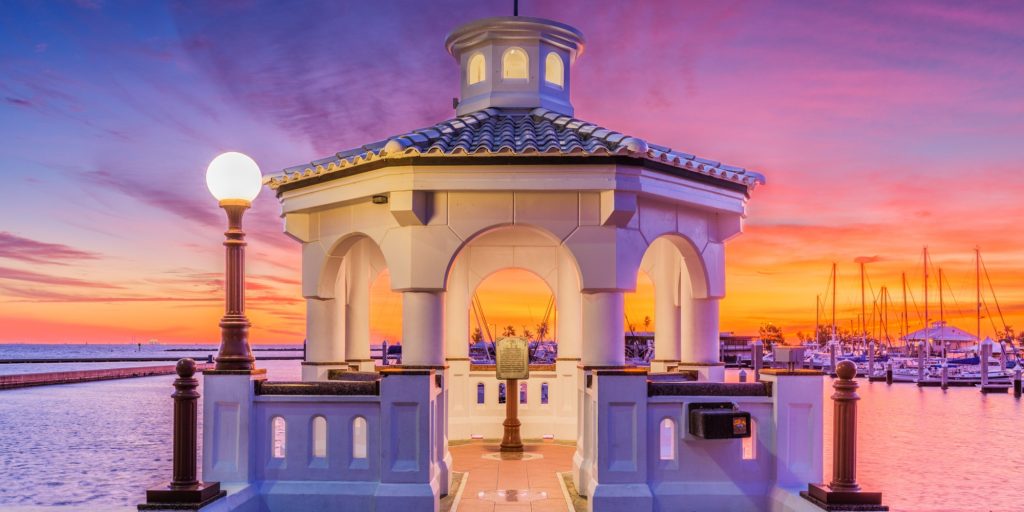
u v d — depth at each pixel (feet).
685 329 35.06
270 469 27.25
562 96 39.34
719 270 33.94
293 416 27.48
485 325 61.67
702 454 27.68
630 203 28.99
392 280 30.42
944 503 47.91
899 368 229.86
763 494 27.43
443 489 29.68
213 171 27.12
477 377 46.37
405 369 27.12
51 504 49.19
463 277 46.34
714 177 31.76
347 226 32.60
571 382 45.65
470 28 38.45
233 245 27.76
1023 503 48.26
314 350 34.58
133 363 375.86
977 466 62.23
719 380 34.42
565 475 34.53
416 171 28.73
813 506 24.68
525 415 45.91
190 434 24.14
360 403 27.30
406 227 29.84
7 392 158.20
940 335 273.13
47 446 76.07
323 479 27.14
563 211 29.50
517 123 35.12
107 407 121.60
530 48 38.40
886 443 76.84
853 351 314.76
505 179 28.78
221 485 26.43
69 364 360.07
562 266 46.03
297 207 33.71
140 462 65.87
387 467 26.68
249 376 27.12
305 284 34.58
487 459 38.60
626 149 28.09
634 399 27.35
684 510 27.25
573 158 28.43
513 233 44.86
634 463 27.22
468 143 30.37
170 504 23.41
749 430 26.66
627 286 29.68
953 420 100.73
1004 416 106.63
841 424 24.79
